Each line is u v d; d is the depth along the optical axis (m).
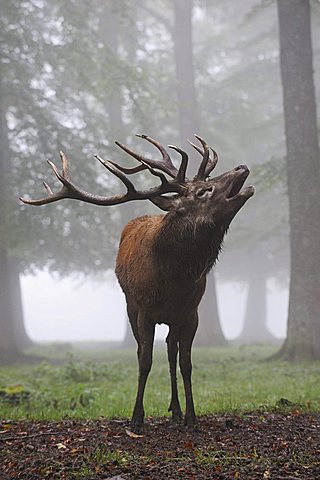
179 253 10.85
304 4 28.58
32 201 10.95
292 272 28.38
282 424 12.32
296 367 25.23
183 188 10.94
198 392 18.52
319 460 9.74
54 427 12.65
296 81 28.47
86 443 11.05
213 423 12.45
